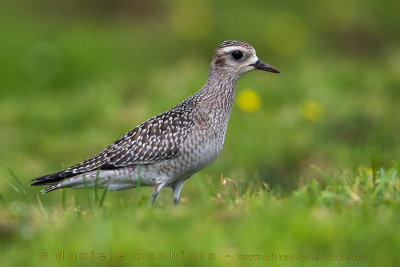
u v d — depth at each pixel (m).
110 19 30.72
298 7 30.92
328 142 16.77
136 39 28.41
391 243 7.03
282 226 7.56
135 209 8.57
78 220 8.24
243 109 17.80
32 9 31.09
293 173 15.57
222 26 28.75
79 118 18.80
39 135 18.12
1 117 18.91
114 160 10.34
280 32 27.97
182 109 10.53
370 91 19.36
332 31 29.19
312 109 17.45
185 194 13.92
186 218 8.05
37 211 8.70
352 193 8.37
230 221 7.86
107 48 27.28
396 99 18.98
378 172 9.61
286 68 25.66
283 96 18.94
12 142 17.62
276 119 17.75
